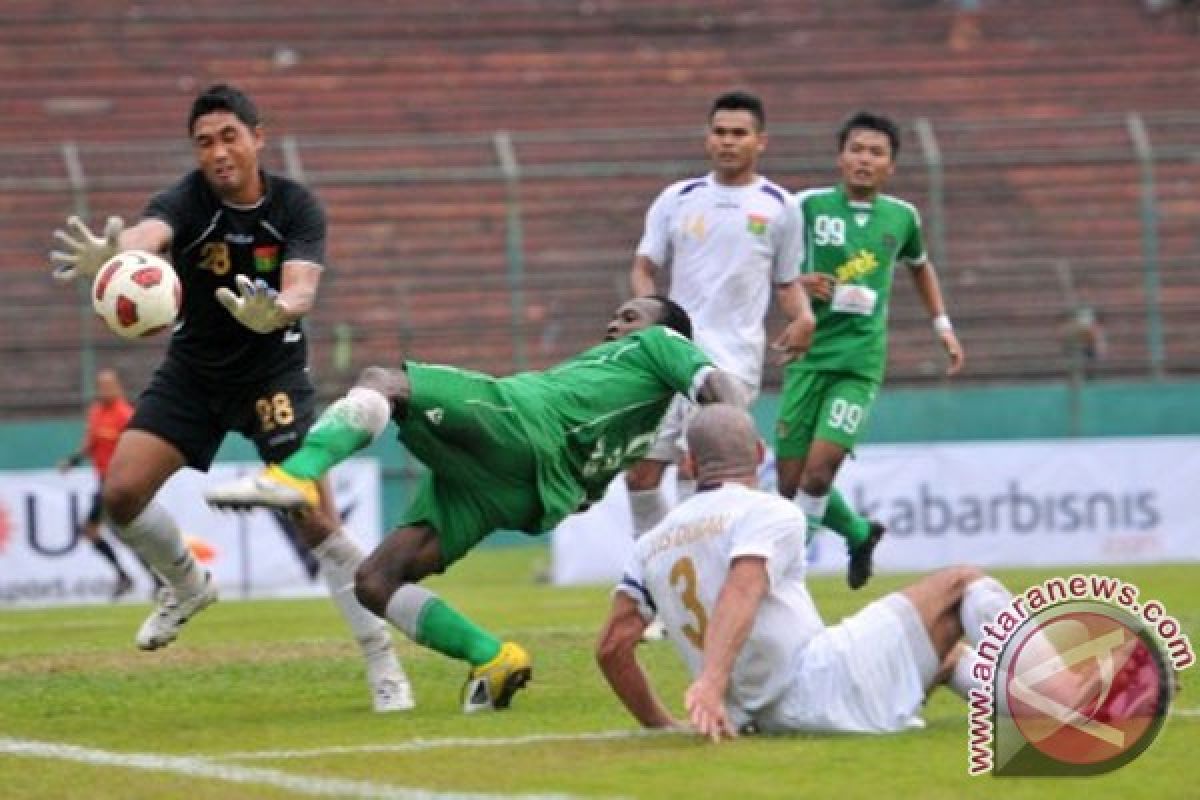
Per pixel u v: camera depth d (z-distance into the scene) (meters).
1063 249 108.06
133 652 38.25
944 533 74.62
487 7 122.12
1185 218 110.50
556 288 102.25
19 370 96.06
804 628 24.23
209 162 29.09
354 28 119.25
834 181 104.62
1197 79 121.38
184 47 116.50
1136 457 76.25
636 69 118.81
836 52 121.81
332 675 34.62
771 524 23.78
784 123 117.19
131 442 30.19
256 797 21.61
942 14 124.75
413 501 28.20
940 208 100.31
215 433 30.70
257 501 25.05
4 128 109.31
